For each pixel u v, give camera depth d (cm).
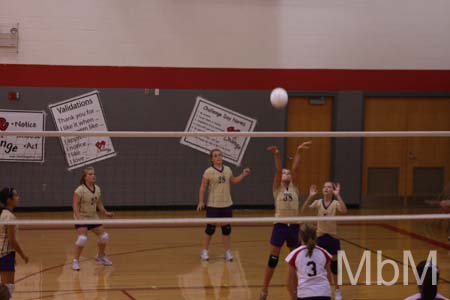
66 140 2108
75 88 2123
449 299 1137
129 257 1481
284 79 2206
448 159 2306
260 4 2184
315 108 2245
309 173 2250
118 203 2138
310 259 915
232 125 2194
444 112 2294
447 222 1966
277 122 2214
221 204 1441
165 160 2162
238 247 1611
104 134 862
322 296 898
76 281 1250
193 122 2183
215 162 1450
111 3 2125
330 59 2220
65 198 2112
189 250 1567
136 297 1141
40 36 2097
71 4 2108
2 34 2072
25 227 1848
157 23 2148
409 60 2248
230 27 2178
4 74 2086
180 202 2173
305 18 2203
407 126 2284
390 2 2227
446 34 2250
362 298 1160
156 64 2156
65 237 1709
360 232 1819
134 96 2153
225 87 2188
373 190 2281
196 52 2169
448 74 2262
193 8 2159
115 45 2136
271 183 2211
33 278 1270
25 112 2102
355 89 2238
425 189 2300
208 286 1229
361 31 2225
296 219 934
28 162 2091
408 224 1962
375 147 2273
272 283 1259
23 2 2084
